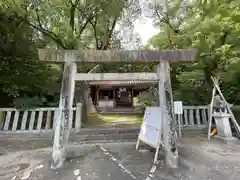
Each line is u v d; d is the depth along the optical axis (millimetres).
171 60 3229
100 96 14648
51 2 5566
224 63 5820
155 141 3133
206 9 6332
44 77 6176
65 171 2670
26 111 4805
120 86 12883
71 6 6578
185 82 6688
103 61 3170
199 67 6398
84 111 5941
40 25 6172
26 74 5785
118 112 9984
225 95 6094
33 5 5340
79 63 3336
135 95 13898
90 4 6426
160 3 8180
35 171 2670
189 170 2721
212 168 2793
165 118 3064
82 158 3199
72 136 4406
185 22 7441
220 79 5988
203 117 5406
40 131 4656
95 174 2576
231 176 2529
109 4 6391
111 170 2707
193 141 4312
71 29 6785
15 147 3859
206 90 6281
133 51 3172
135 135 4613
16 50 5961
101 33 8523
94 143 4160
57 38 6668
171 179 2434
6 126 4637
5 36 5617
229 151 3588
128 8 7641
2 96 5438
